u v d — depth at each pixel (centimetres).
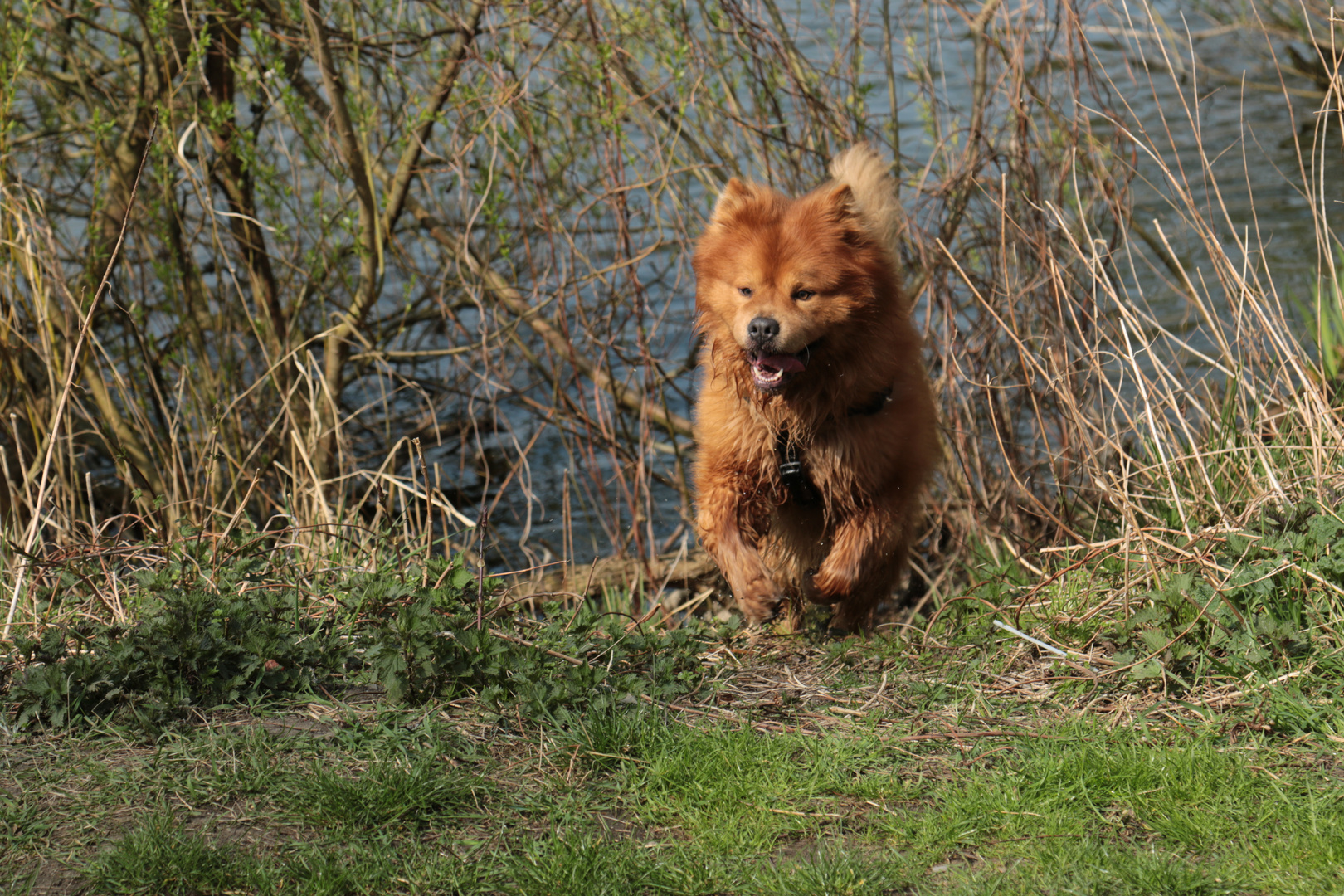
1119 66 1541
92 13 880
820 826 361
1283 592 471
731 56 830
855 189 607
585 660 446
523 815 364
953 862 340
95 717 405
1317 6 1279
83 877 323
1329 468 548
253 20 784
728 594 814
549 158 947
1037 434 831
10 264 734
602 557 884
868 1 900
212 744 388
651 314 1052
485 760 391
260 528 802
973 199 920
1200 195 1255
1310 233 1145
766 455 579
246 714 417
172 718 407
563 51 861
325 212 873
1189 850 339
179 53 846
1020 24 795
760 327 528
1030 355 666
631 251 912
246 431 888
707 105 845
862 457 571
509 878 328
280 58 802
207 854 328
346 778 369
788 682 474
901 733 417
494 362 1053
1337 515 490
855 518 583
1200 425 744
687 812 364
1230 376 656
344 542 630
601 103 827
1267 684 419
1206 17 1734
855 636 555
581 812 364
